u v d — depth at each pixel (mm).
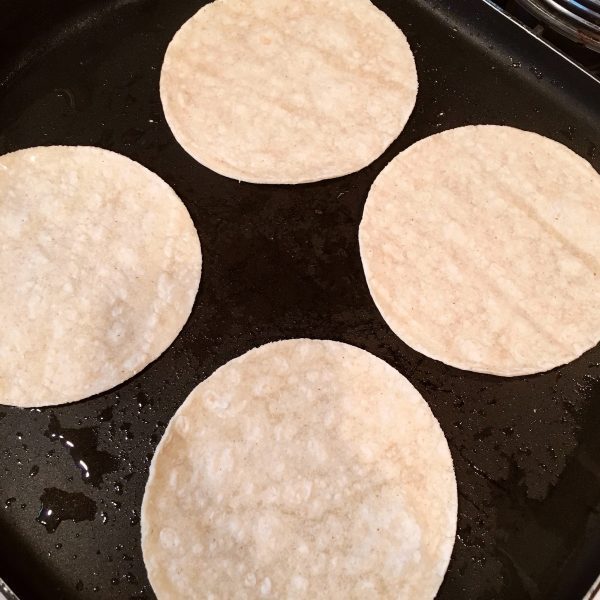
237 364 332
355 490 316
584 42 379
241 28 391
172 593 302
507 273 350
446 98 392
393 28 393
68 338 335
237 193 367
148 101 386
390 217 356
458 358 336
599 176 371
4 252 348
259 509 313
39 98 389
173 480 316
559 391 343
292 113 373
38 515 321
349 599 302
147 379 339
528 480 331
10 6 384
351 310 351
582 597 304
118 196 359
